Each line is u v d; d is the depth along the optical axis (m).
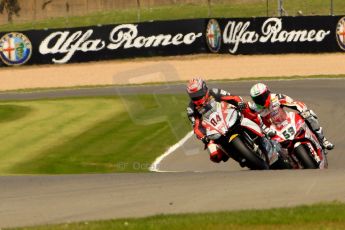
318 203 26.47
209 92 37.62
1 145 63.53
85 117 76.62
